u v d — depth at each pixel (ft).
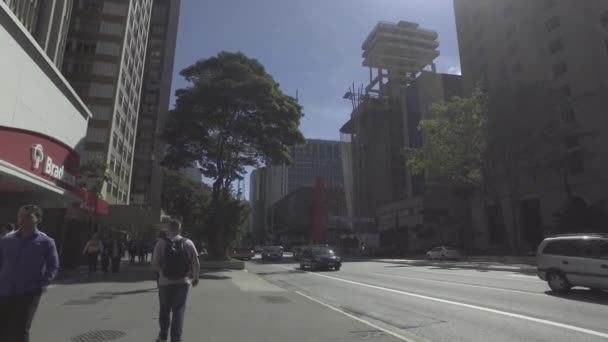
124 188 211.82
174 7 350.64
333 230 386.52
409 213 262.47
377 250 216.13
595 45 166.09
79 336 24.12
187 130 104.88
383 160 358.43
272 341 23.58
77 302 37.14
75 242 79.77
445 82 319.06
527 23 197.88
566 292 44.62
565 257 44.47
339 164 564.71
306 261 97.76
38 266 17.06
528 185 187.11
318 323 28.91
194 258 20.86
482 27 230.89
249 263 135.54
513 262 116.47
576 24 172.96
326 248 99.14
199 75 110.52
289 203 464.24
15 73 50.47
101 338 23.66
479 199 219.41
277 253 156.56
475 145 146.10
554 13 183.93
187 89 110.42
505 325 28.48
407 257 184.34
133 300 38.83
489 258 128.16
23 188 50.34
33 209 17.49
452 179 158.81
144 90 313.32
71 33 188.85
